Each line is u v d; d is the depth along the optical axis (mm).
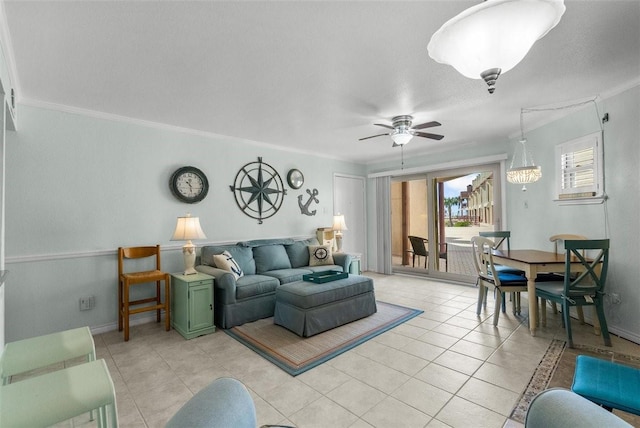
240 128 3969
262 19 1789
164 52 2129
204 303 3135
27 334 2857
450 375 2256
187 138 3949
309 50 2133
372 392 2059
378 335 3023
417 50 2150
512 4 1114
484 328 3180
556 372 2258
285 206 5074
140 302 3352
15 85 2502
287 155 5137
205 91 2799
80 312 3125
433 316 3562
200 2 1631
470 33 1238
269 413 1848
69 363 2574
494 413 1818
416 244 6043
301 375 2285
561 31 1957
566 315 2729
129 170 3471
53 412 1119
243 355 2635
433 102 3139
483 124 3926
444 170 5488
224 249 3932
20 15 1704
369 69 2420
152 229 3629
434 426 1721
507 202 4629
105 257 3281
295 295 3082
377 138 4539
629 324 2828
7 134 2807
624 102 2832
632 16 1810
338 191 6051
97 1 1610
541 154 3943
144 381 2225
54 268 3002
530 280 2988
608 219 3027
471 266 5238
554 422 806
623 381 1343
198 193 3998
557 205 3695
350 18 1791
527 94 2977
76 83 2586
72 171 3113
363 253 6531
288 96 2934
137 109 3229
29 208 2891
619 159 2900
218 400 775
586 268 2725
